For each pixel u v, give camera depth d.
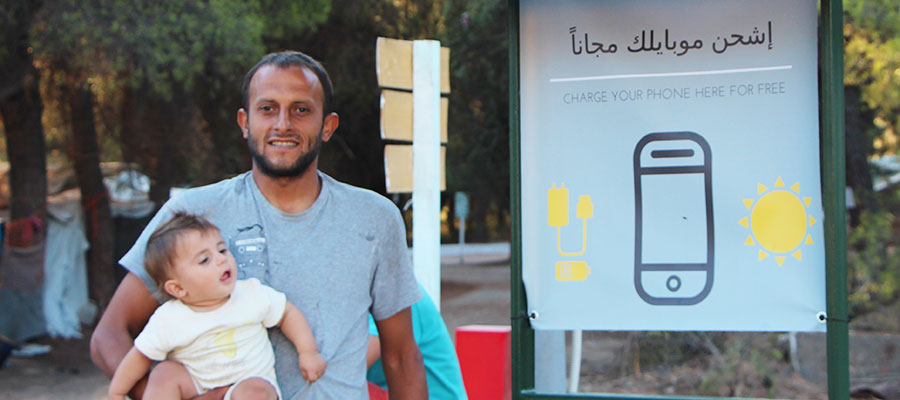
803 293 3.71
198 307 2.53
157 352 2.50
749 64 3.77
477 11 16.38
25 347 12.99
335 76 18.56
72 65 12.48
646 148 3.85
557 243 3.91
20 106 13.10
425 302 3.73
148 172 15.81
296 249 2.69
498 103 18.52
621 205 3.86
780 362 8.73
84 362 12.48
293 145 2.68
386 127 5.33
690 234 3.80
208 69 14.28
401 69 5.38
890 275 9.50
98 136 16.41
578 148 3.90
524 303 3.95
